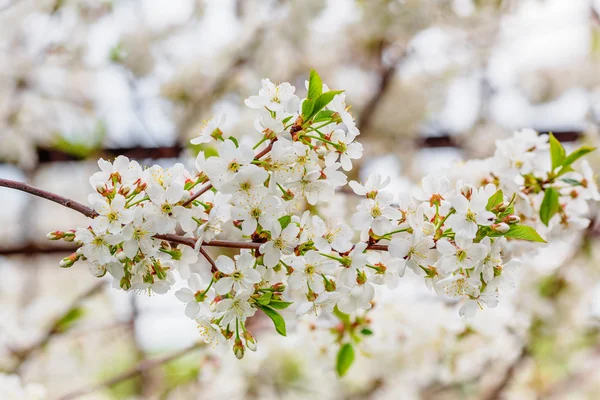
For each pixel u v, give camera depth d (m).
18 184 1.08
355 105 2.16
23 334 1.83
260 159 1.08
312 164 1.08
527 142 1.20
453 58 2.21
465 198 1.10
